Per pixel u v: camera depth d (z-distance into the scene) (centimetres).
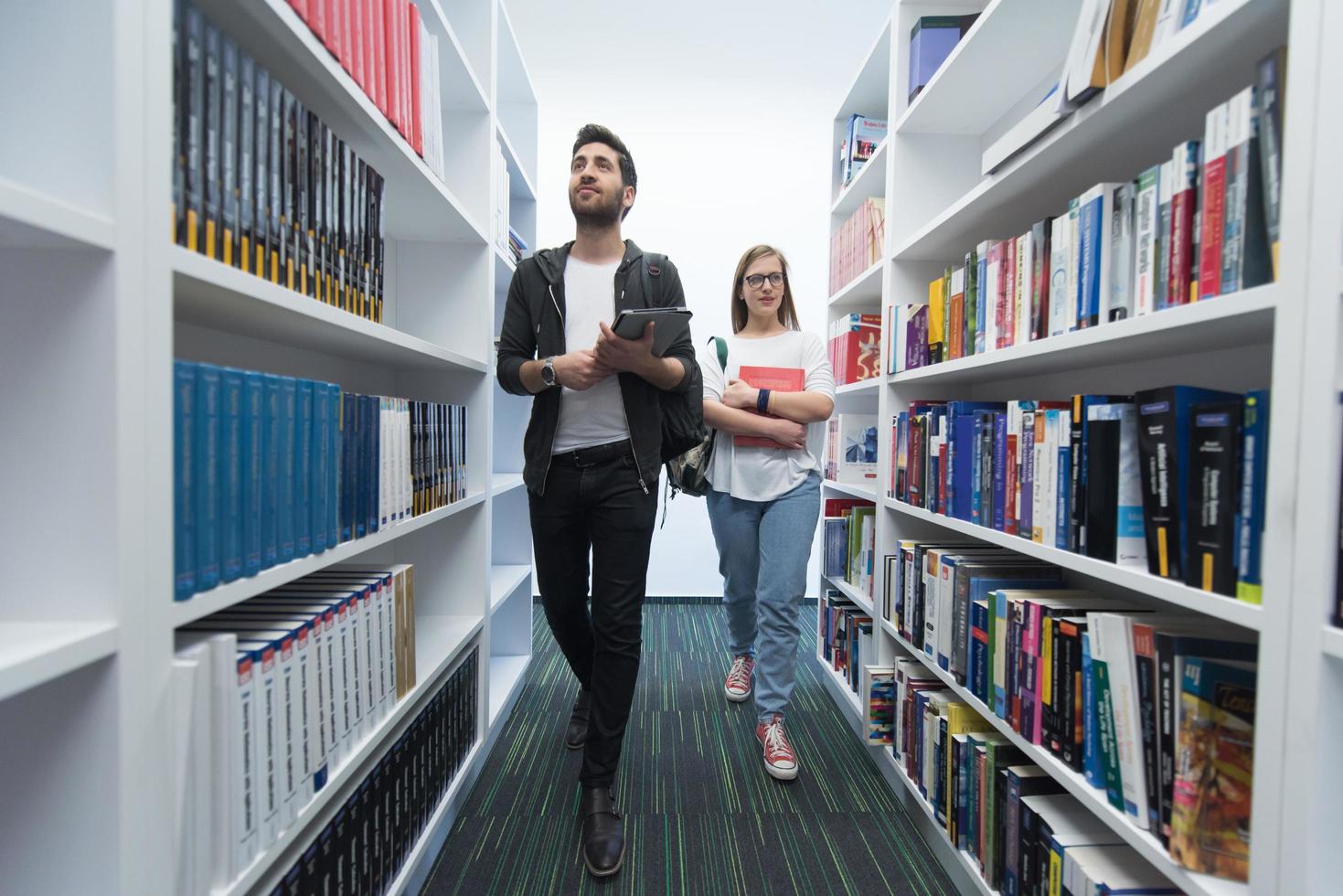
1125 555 84
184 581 57
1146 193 81
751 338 187
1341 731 56
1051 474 99
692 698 206
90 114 49
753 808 144
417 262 163
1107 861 87
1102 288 90
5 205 39
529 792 148
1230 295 65
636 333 112
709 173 315
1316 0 56
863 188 217
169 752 54
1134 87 81
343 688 89
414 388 162
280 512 73
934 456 142
